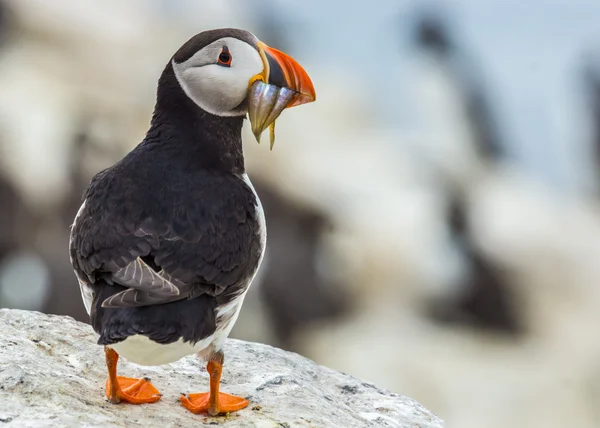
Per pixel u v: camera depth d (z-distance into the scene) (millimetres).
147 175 5520
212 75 5754
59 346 6316
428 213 20641
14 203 18062
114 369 5602
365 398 6852
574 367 18062
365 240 19688
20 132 19375
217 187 5555
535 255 20188
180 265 5133
